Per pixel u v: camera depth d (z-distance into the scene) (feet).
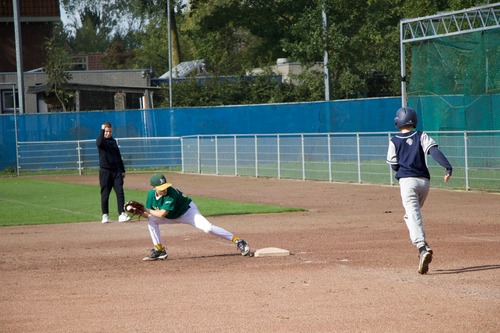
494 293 54.03
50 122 230.27
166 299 54.85
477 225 94.17
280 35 352.49
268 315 48.93
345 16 248.73
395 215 108.06
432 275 61.41
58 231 101.09
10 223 110.83
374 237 85.51
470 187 141.59
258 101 286.46
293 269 65.82
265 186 166.91
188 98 285.43
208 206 124.67
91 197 150.30
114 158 109.81
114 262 73.41
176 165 227.40
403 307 50.08
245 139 196.65
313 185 165.37
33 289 60.39
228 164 203.31
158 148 227.40
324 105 219.82
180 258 74.64
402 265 66.44
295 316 48.44
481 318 46.78
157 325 47.21
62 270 69.46
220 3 360.69
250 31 360.48
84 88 271.28
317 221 103.19
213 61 380.37
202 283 60.70
